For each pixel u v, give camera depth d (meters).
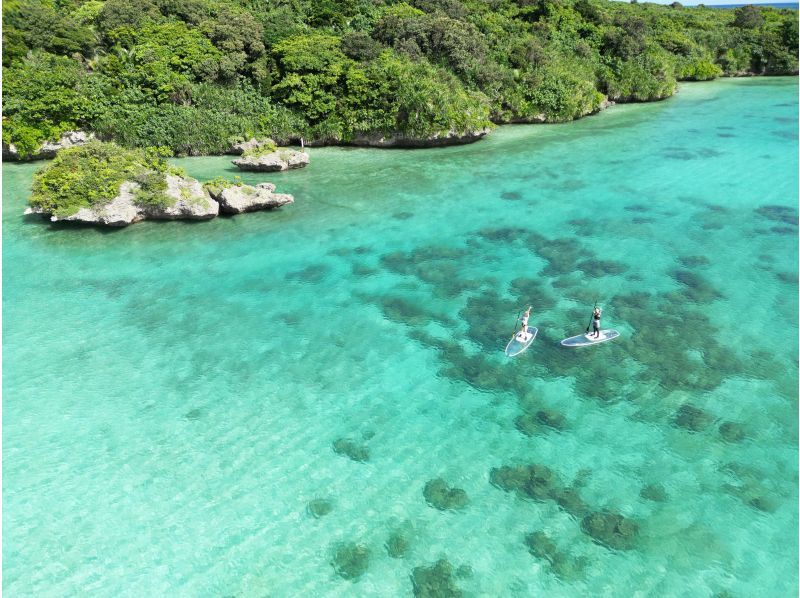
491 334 25.50
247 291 29.48
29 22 53.12
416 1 72.19
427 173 46.88
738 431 19.67
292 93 53.78
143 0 60.12
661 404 21.05
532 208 38.94
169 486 18.08
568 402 21.38
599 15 75.88
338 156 52.41
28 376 23.22
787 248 32.06
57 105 48.88
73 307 28.17
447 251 33.22
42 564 15.62
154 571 15.41
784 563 15.15
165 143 50.75
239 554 15.84
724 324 25.50
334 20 63.84
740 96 71.38
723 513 16.69
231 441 19.89
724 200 38.94
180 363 24.06
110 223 36.53
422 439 19.81
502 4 76.75
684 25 90.94
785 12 102.12
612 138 54.78
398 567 15.37
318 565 15.48
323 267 31.80
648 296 27.81
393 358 24.12
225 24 57.09
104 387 22.64
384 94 52.97
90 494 17.78
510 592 14.59
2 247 34.28
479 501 17.33
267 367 23.73
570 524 16.50
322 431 20.27
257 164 46.72
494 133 58.81
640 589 14.57
